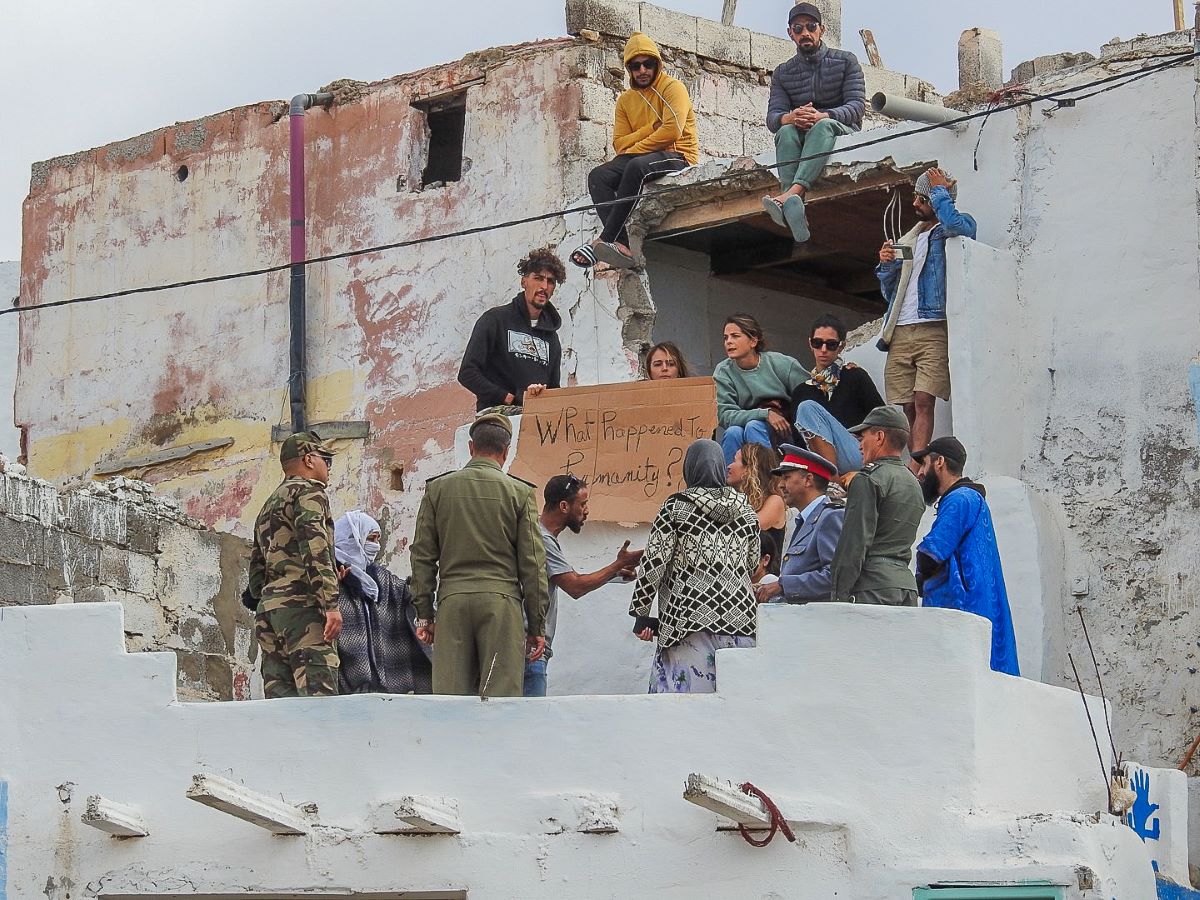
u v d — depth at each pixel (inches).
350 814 434.0
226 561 616.4
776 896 414.6
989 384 580.7
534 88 724.7
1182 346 567.5
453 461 716.7
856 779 417.7
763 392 590.2
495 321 608.4
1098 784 453.4
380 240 756.6
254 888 434.3
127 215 834.8
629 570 508.7
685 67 741.3
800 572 472.4
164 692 449.7
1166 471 564.1
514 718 432.8
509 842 426.3
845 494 494.9
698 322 714.8
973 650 422.3
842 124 641.0
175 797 443.2
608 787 426.3
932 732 418.0
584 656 563.5
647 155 673.6
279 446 771.4
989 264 588.4
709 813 421.1
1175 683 549.0
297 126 777.6
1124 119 587.2
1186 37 584.7
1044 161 598.5
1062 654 564.4
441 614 451.5
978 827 410.6
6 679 456.1
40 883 444.5
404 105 760.3
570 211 616.7
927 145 619.2
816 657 424.2
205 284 805.9
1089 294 585.0
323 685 458.6
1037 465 585.0
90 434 829.2
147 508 593.0
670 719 426.9
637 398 575.2
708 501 450.0
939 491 491.2
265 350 783.1
